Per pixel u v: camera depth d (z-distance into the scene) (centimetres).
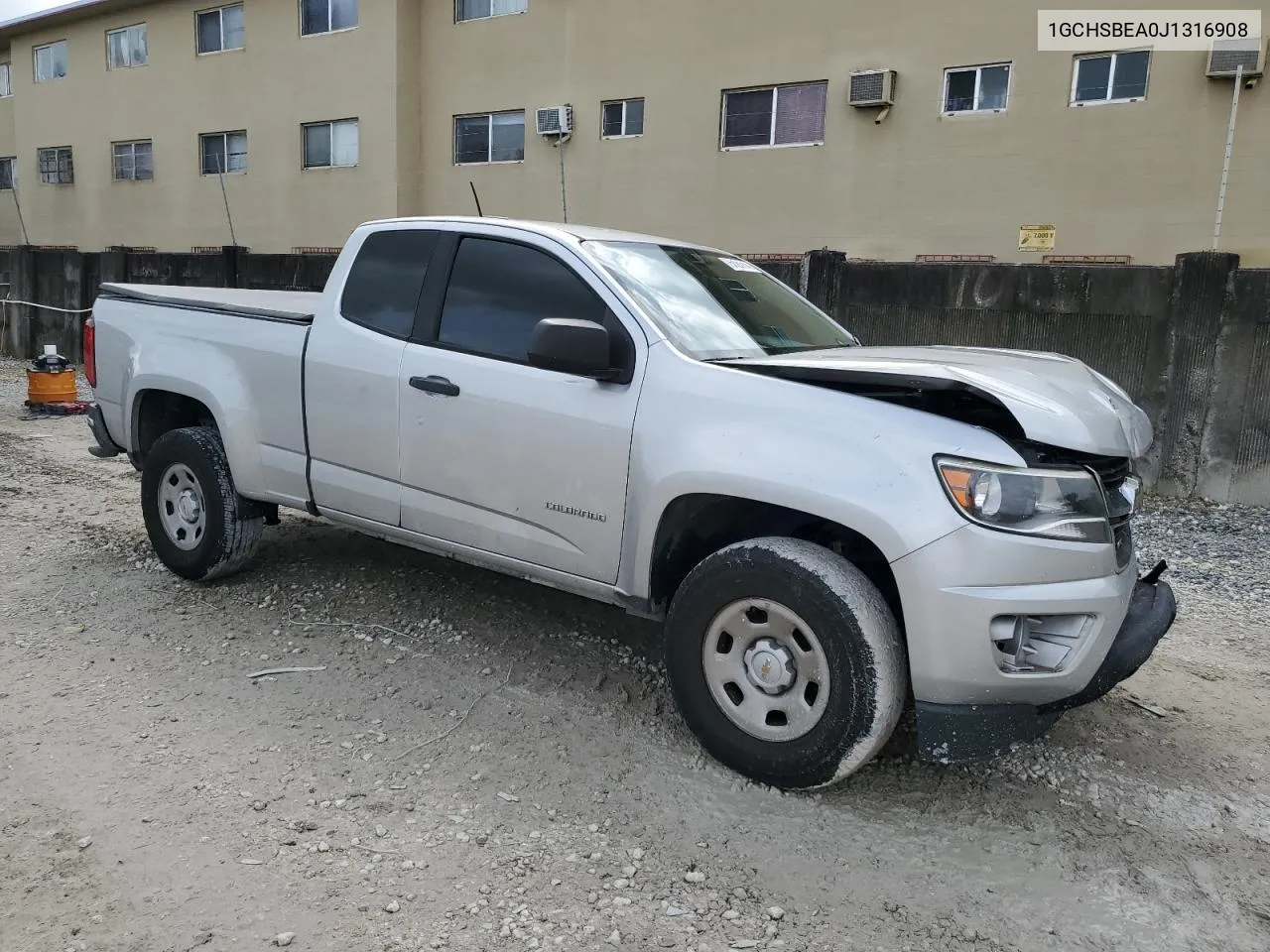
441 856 286
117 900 260
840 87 1441
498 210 1833
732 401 326
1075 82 1281
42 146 2550
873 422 302
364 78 1902
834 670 301
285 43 2012
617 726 371
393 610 480
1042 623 299
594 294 368
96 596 490
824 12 1441
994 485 286
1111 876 291
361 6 1884
